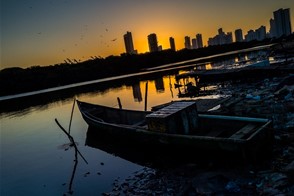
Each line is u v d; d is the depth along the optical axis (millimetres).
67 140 18203
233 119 9750
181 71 65875
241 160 8141
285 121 10703
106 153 13602
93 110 19500
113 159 12438
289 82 17344
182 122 10312
